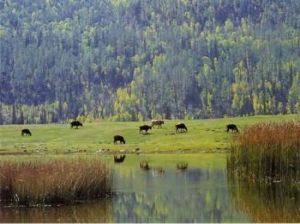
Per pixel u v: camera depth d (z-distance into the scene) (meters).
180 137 196.00
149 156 157.62
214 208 71.00
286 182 89.56
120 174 107.56
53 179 75.38
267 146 91.12
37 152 180.50
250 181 92.44
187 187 88.44
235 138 98.94
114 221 64.75
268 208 69.94
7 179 75.62
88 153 173.62
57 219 66.06
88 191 78.75
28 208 72.81
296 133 91.06
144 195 81.62
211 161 133.75
